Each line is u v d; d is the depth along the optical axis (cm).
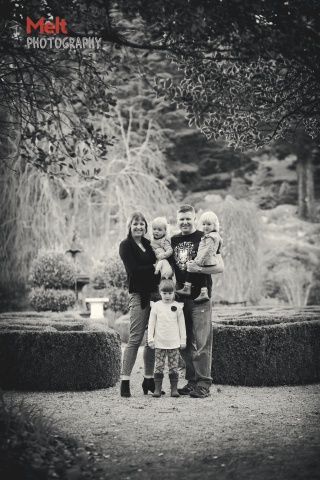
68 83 582
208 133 688
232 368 754
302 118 666
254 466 405
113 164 1947
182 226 686
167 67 2414
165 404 631
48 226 1875
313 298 2262
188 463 418
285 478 377
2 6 491
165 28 493
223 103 637
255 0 478
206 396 671
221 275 1806
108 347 740
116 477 390
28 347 723
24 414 473
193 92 618
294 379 757
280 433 495
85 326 812
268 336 751
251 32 499
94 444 469
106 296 1501
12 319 1026
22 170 1823
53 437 466
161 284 670
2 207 1831
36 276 1539
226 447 455
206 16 473
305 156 2669
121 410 600
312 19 549
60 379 717
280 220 2544
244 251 1797
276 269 2255
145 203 1919
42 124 598
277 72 647
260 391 713
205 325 670
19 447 410
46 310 1512
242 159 2712
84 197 1977
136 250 683
